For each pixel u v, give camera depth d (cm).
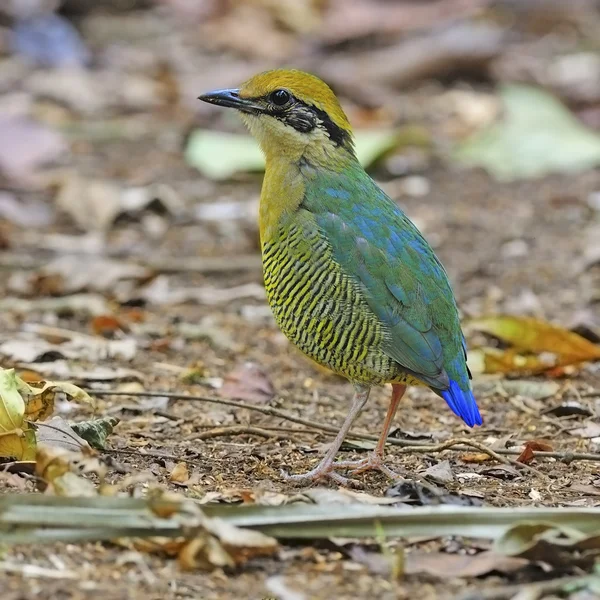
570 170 2039
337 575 767
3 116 2039
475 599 729
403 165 2042
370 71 2411
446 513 793
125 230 1752
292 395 1216
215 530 759
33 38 2447
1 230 1634
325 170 1023
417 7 2736
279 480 962
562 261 1648
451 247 1698
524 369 1266
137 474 904
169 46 2533
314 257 984
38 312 1417
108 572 755
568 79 2425
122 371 1229
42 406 969
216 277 1597
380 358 982
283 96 1027
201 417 1123
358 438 1079
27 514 766
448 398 988
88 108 2234
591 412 1162
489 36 2495
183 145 2106
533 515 795
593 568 768
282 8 2666
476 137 2116
